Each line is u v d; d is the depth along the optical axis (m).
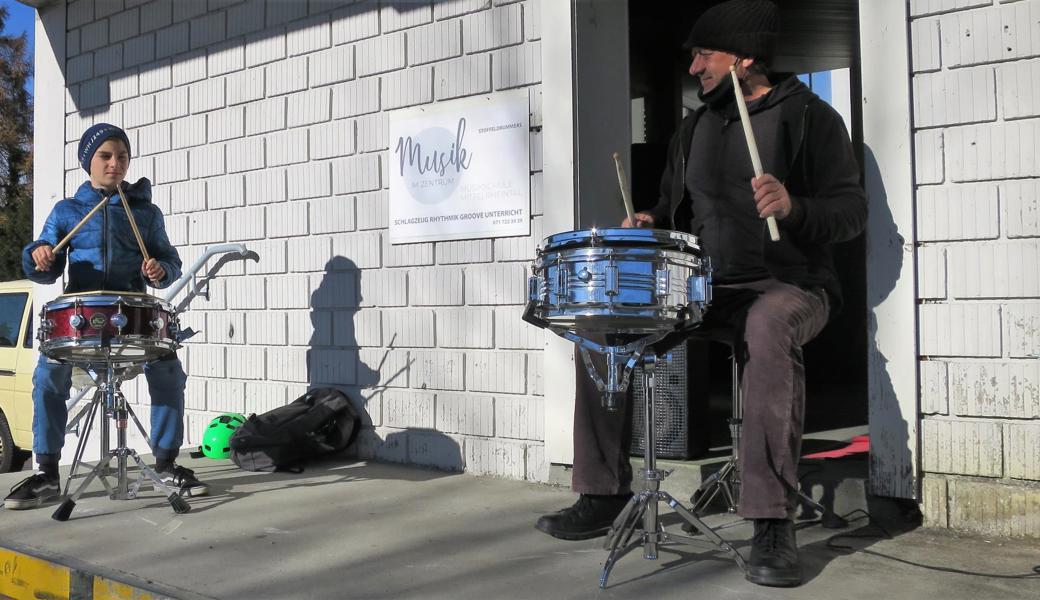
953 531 3.23
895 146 3.35
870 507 3.39
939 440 3.28
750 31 2.98
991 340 3.18
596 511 3.22
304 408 4.93
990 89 3.20
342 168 5.11
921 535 3.20
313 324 5.24
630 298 2.48
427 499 3.92
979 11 3.22
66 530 3.46
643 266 2.49
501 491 4.09
